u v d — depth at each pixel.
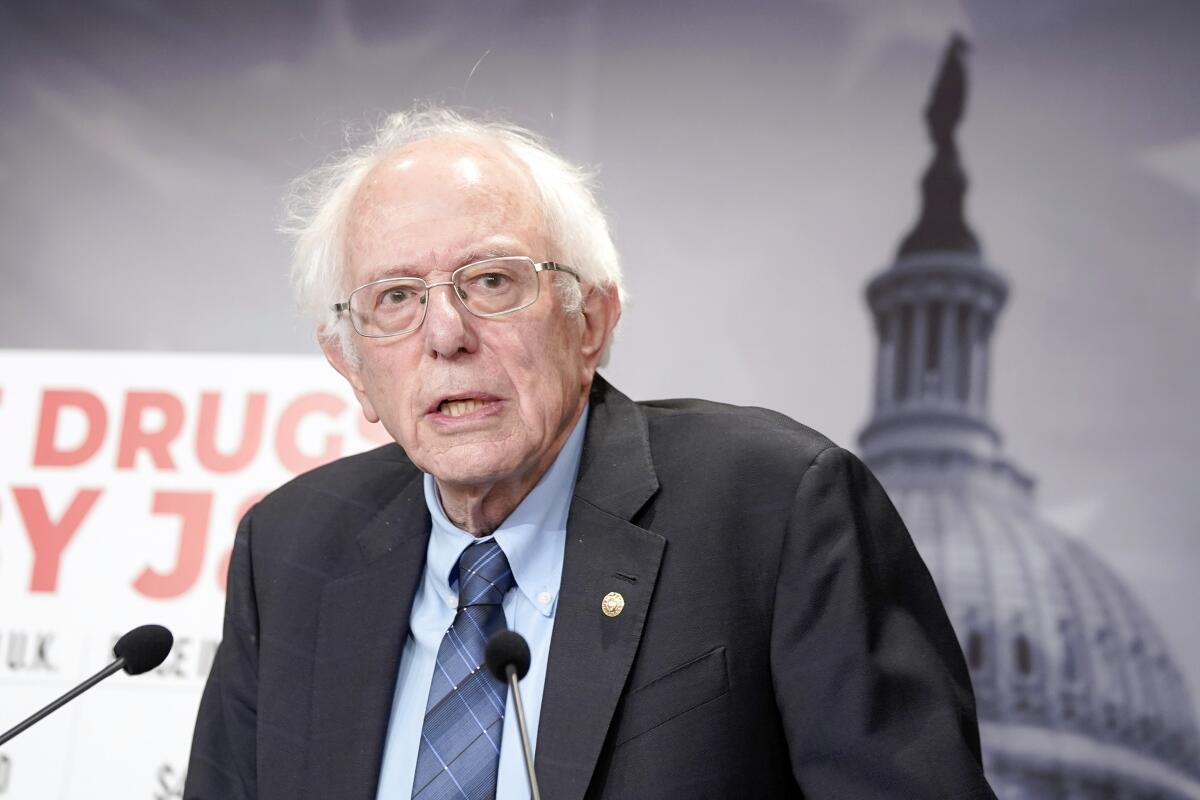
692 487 4.81
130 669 4.66
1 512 9.13
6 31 10.35
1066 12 9.07
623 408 5.25
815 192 9.16
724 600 4.53
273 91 10.05
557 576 4.81
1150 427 8.33
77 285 9.82
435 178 4.80
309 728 4.80
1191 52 8.85
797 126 9.31
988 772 7.99
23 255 9.90
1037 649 8.12
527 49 9.84
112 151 10.05
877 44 9.34
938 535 8.38
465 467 4.57
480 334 4.64
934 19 9.27
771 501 4.69
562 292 4.88
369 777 4.58
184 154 10.00
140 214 9.93
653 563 4.61
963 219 8.89
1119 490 8.27
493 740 4.48
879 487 4.89
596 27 9.76
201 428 9.24
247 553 5.46
